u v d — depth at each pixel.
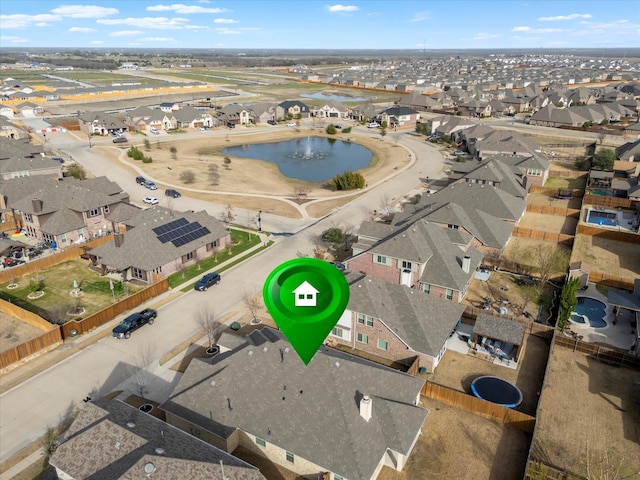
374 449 28.62
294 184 102.19
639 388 38.50
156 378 39.34
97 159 116.62
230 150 135.38
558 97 195.25
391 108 175.62
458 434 33.44
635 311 46.84
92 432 26.75
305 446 28.77
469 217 64.75
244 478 24.62
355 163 121.88
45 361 41.62
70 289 54.62
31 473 29.84
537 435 33.41
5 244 60.72
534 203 86.12
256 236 71.25
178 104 190.25
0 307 49.50
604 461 31.08
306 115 187.00
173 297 53.12
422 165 115.62
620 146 117.19
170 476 23.53
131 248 57.72
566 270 59.16
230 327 46.81
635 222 76.12
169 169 109.75
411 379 34.22
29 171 88.94
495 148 105.56
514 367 41.00
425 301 43.25
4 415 35.09
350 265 55.91
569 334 45.69
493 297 52.97
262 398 31.53
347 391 30.72
